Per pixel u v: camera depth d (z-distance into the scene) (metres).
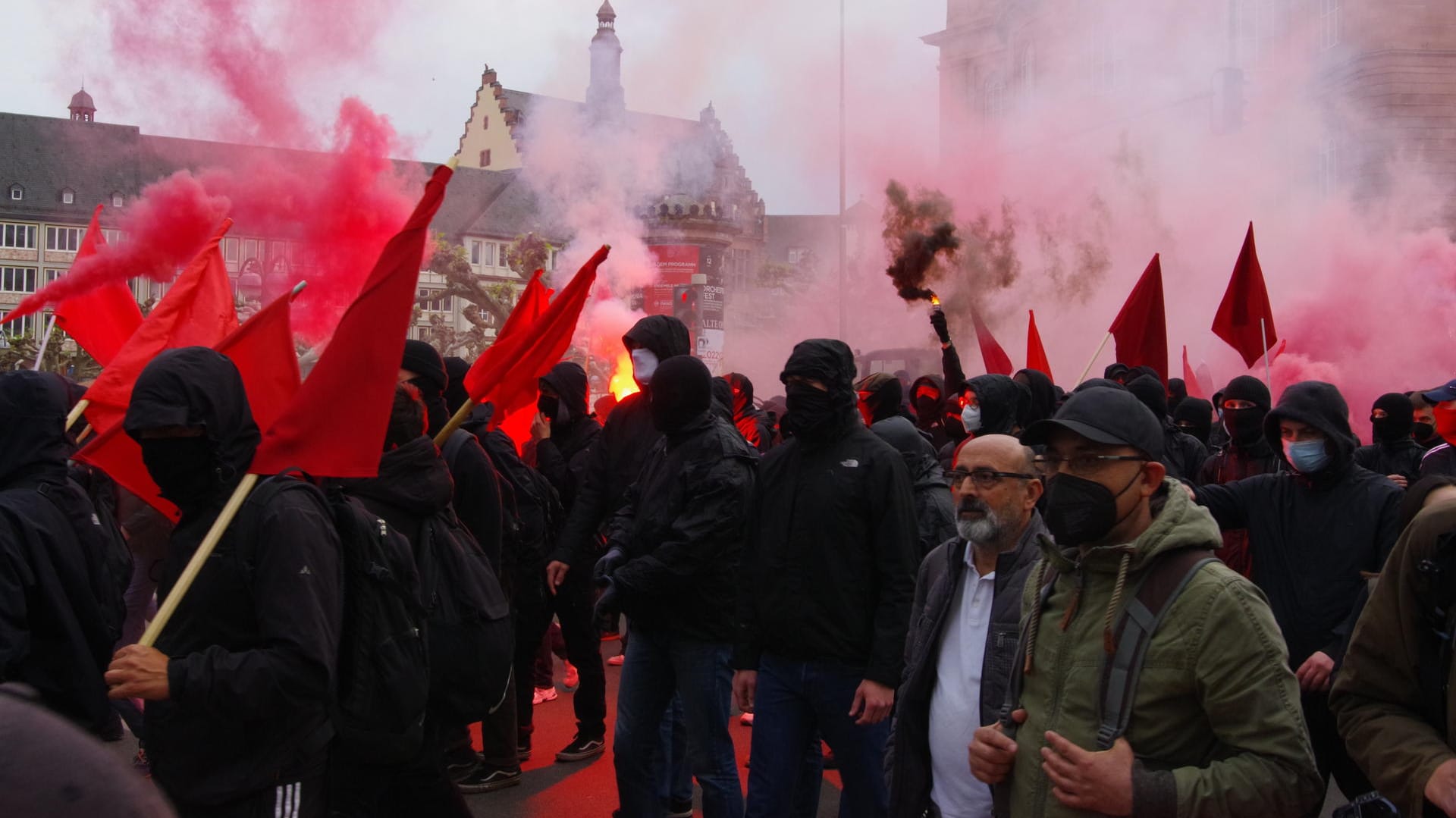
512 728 6.29
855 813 4.51
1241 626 2.56
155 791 0.94
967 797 3.68
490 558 5.53
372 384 3.55
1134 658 2.62
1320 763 4.30
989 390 6.05
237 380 3.31
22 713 0.91
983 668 3.60
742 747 7.17
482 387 4.64
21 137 60.81
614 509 6.07
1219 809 2.47
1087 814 2.63
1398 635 2.79
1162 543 2.65
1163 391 7.64
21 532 3.57
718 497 4.97
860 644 4.45
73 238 60.97
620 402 6.20
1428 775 2.61
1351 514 4.61
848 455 4.52
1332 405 4.63
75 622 3.69
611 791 6.25
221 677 2.98
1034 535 3.67
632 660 5.16
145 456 3.26
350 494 4.14
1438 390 5.86
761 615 4.59
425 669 3.62
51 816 0.86
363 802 3.75
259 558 3.16
